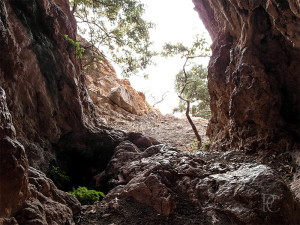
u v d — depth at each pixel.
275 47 5.70
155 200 3.93
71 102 7.38
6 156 2.43
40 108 6.22
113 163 6.62
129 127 14.87
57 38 6.98
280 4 4.02
